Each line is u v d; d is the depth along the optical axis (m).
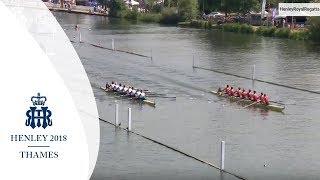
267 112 67.69
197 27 177.50
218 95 76.44
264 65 102.88
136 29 171.12
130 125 57.72
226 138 56.56
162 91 79.25
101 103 70.31
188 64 103.75
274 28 152.00
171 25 185.62
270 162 49.53
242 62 106.44
